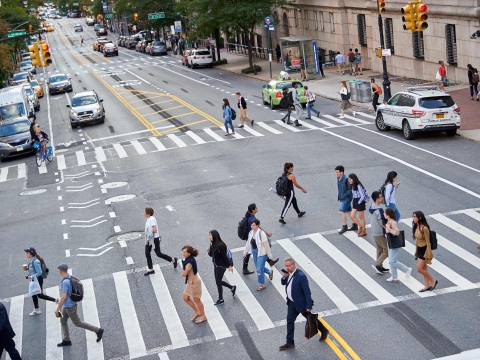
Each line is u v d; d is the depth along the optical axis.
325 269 15.22
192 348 12.40
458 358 10.95
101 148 31.66
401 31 42.72
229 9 56.31
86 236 19.42
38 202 23.78
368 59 49.84
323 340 12.02
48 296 14.87
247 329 12.91
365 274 14.77
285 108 34.28
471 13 34.09
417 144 25.84
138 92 50.69
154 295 15.00
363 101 36.03
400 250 15.89
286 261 11.69
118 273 16.44
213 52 69.00
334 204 19.59
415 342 11.62
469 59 35.72
